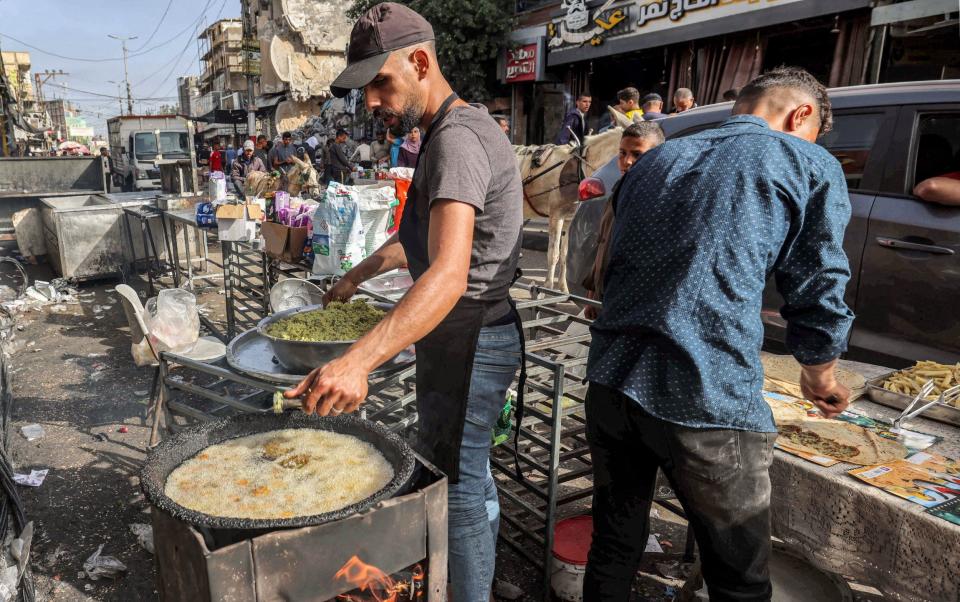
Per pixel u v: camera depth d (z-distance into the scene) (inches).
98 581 99.5
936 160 134.0
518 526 101.3
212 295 272.8
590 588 73.4
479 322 69.5
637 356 64.0
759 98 70.5
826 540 70.5
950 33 295.1
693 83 429.4
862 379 93.4
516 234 70.1
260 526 51.4
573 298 120.8
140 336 139.9
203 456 67.8
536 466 93.9
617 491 71.7
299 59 876.0
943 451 75.7
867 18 329.1
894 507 63.6
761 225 59.1
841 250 60.7
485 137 65.7
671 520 116.9
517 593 95.7
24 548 89.9
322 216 159.6
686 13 408.5
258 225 215.3
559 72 539.5
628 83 497.0
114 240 289.6
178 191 343.3
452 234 59.6
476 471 74.3
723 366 59.7
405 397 99.3
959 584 58.9
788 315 64.4
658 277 62.2
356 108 709.9
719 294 59.4
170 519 54.7
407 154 373.1
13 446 141.3
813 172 59.8
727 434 60.3
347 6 876.6
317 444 70.9
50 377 184.2
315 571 54.3
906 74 313.4
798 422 82.6
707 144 64.4
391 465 66.4
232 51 1683.1
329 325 91.0
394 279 151.9
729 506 62.0
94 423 153.5
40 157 391.2
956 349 126.9
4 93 636.1
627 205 67.5
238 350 99.7
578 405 109.7
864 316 140.6
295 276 196.2
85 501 120.8
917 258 131.3
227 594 50.8
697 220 60.4
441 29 558.3
